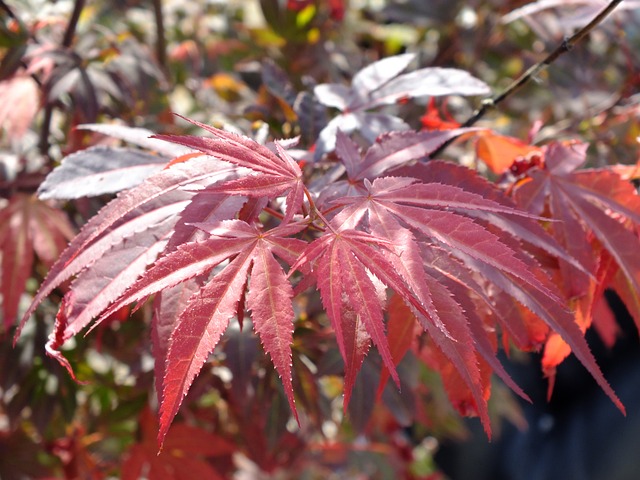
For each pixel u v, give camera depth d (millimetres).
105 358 497
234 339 357
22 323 248
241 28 628
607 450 562
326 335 391
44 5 465
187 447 414
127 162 294
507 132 547
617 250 291
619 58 564
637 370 580
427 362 368
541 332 283
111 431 480
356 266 228
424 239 258
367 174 281
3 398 442
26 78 403
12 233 381
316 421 399
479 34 617
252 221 250
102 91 423
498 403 594
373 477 625
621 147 441
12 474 463
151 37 647
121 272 250
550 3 401
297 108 373
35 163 429
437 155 361
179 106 645
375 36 690
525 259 271
